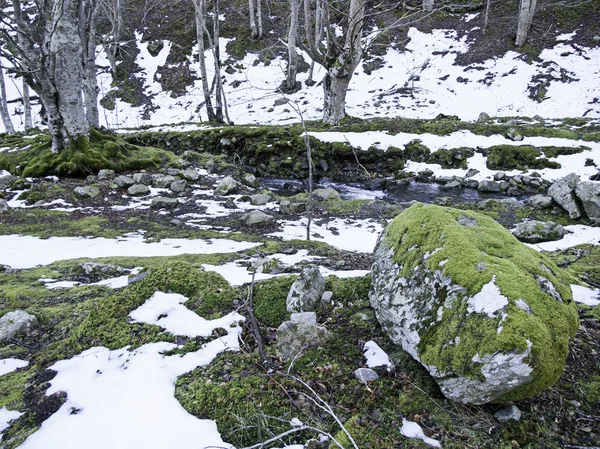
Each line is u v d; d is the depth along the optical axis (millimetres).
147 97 21562
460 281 2314
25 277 4344
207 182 10273
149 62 23422
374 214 8062
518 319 2031
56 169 9508
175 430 2219
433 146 11789
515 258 2488
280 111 18594
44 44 9117
